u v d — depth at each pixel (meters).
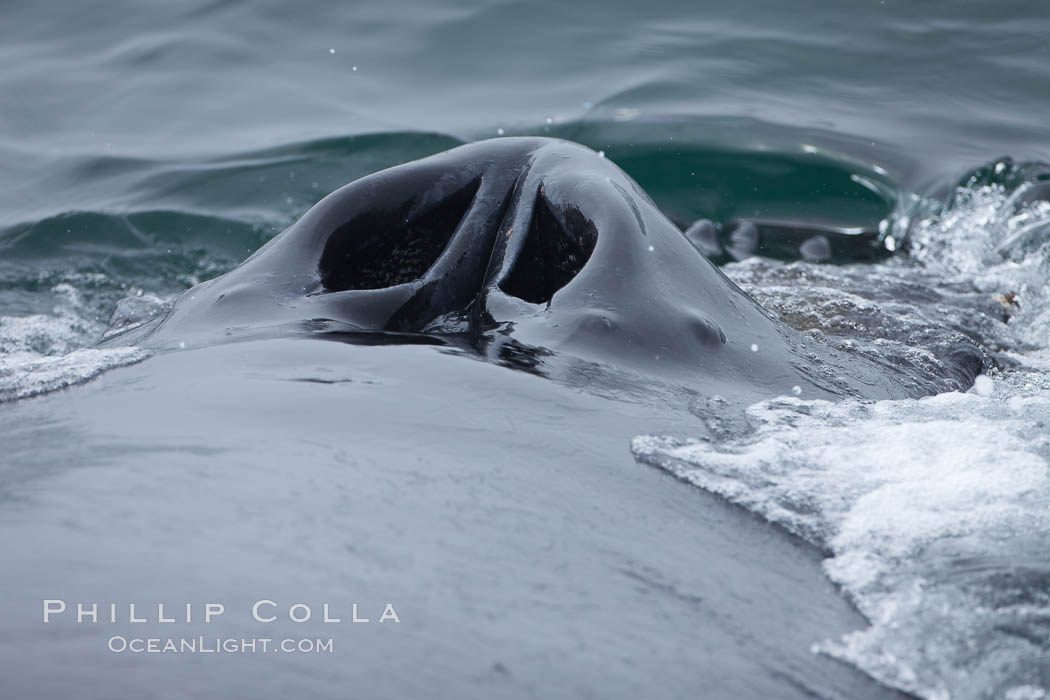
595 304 12.53
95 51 34.50
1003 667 7.17
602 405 11.02
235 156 28.58
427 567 7.03
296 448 8.73
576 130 27.98
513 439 9.83
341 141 28.72
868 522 9.12
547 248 13.88
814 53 31.52
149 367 11.41
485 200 14.34
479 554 7.43
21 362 11.91
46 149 29.59
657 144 27.23
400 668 5.82
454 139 28.22
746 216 24.86
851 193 25.39
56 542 6.48
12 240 25.66
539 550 7.76
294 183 27.47
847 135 27.42
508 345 12.14
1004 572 8.16
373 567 6.85
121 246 25.48
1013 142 26.98
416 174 14.33
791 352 13.34
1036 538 8.69
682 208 25.22
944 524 8.97
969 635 7.49
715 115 28.34
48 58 34.25
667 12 34.16
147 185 27.59
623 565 7.88
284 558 6.70
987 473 9.74
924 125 27.89
